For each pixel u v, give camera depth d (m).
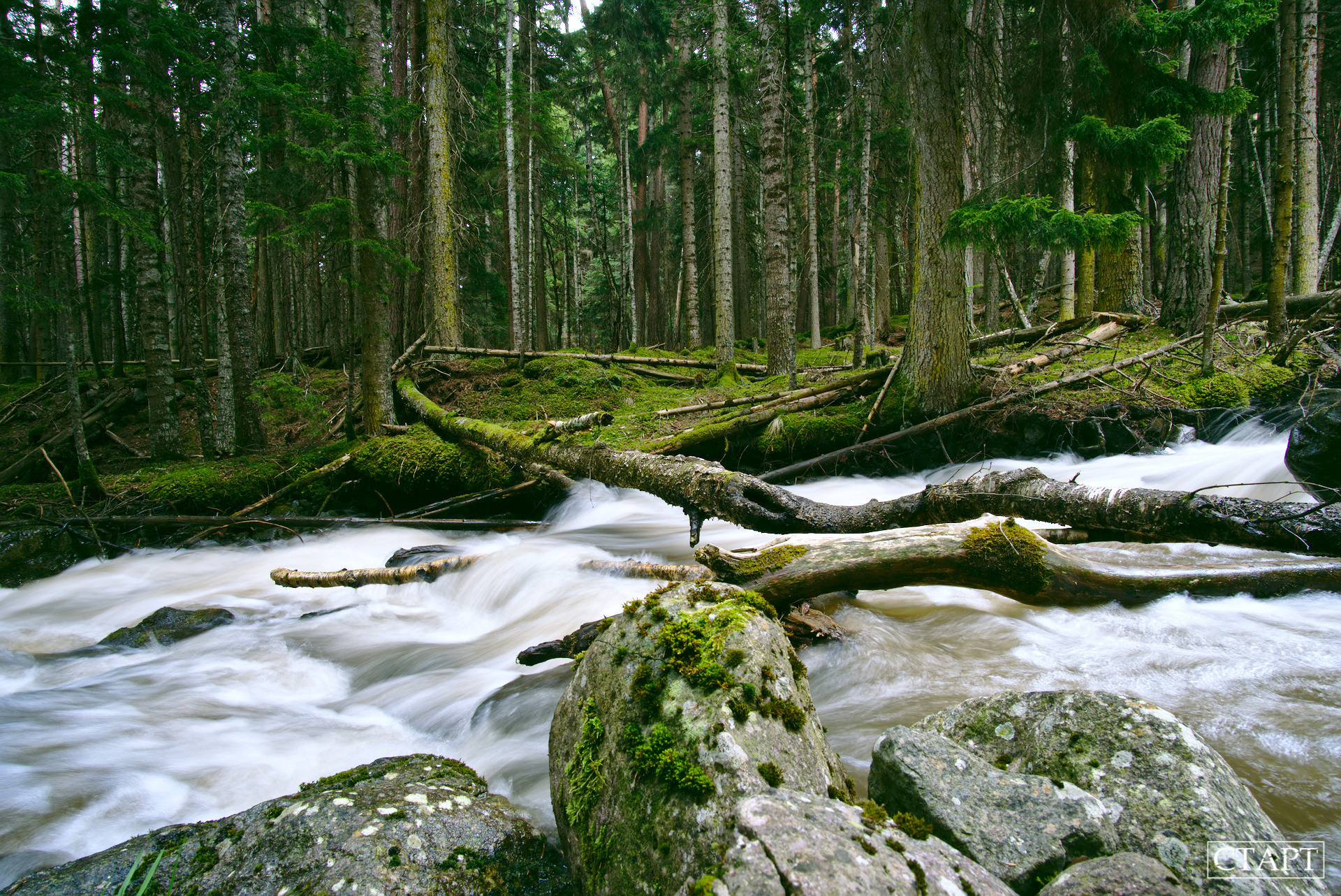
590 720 2.33
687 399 12.49
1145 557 5.41
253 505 9.38
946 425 9.44
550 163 20.47
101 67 9.52
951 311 9.50
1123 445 9.38
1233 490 7.39
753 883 1.51
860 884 1.48
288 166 10.71
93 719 4.12
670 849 1.84
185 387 14.02
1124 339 11.78
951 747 2.27
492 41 20.77
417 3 16.66
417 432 10.69
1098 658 3.74
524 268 18.75
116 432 12.72
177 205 12.13
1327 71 19.36
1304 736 2.82
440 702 4.23
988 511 4.77
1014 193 9.47
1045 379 10.19
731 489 5.60
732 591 2.76
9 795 3.21
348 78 10.16
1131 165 7.85
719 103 14.82
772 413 10.33
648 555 6.98
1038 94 9.80
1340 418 5.83
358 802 2.51
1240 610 4.14
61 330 9.17
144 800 3.22
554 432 7.94
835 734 3.26
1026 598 4.20
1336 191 19.28
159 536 9.05
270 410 12.27
